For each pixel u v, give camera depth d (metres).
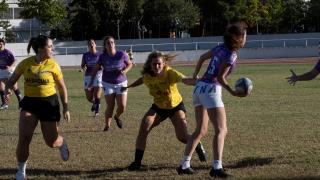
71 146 11.47
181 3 71.44
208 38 63.12
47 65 8.36
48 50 8.31
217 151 8.27
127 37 74.06
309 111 16.53
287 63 45.59
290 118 15.08
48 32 79.06
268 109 17.28
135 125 14.45
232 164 9.39
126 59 13.24
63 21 73.19
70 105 19.73
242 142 11.49
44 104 8.34
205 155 9.76
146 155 10.32
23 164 8.41
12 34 75.88
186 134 9.36
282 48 56.38
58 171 9.20
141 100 20.89
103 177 8.70
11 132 13.67
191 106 18.56
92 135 12.92
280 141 11.54
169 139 12.04
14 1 85.19
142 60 55.59
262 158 9.84
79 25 71.25
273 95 21.73
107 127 13.53
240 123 14.28
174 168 9.24
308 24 72.12
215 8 73.06
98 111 16.83
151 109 9.43
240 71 36.72
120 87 13.22
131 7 70.44
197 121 8.62
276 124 14.00
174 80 9.07
